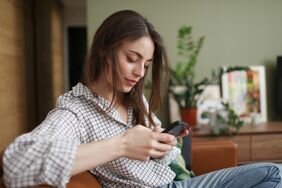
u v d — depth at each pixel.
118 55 0.93
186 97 2.32
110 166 0.98
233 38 2.68
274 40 2.71
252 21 2.69
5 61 2.12
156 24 2.61
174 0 2.61
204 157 1.72
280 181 1.00
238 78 2.62
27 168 0.66
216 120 2.22
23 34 2.65
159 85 1.10
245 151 2.24
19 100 2.49
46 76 3.41
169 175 1.07
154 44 1.01
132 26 0.93
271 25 2.70
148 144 0.75
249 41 2.69
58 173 0.67
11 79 2.27
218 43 2.67
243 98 2.62
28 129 2.76
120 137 0.76
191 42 2.50
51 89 3.58
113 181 0.99
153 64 1.07
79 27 4.43
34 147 0.68
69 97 0.96
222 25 2.66
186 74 2.37
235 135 2.22
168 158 1.07
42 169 0.66
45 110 3.36
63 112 0.88
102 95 1.01
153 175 1.04
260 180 1.02
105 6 2.56
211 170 1.72
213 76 2.63
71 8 4.39
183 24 2.63
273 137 2.26
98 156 0.71
